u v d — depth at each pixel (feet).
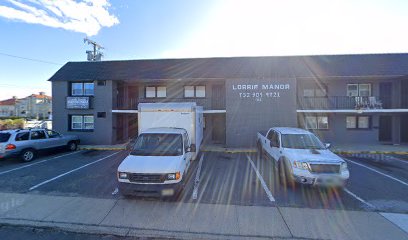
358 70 44.78
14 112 250.37
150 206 16.03
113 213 14.97
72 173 24.53
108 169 26.30
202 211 15.29
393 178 23.11
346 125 49.11
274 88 43.32
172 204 16.38
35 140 31.50
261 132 36.32
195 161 30.60
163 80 46.93
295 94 43.06
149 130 23.20
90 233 12.84
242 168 26.96
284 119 43.04
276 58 52.60
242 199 17.40
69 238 12.35
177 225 13.51
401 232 12.71
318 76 43.47
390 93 48.49
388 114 48.67
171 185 16.24
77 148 40.32
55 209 15.53
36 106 248.93
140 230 12.98
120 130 51.90
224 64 51.06
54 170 25.82
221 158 32.76
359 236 12.37
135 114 53.62
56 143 35.12
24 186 20.17
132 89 52.95
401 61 46.98
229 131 43.50
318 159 19.03
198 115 31.86
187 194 18.35
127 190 16.15
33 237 12.39
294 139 23.65
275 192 18.94
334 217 14.53
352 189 19.79
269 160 27.94
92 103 47.14
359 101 45.34
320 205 16.39
